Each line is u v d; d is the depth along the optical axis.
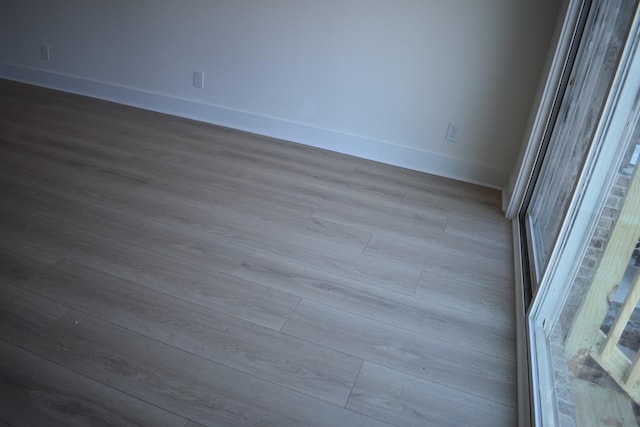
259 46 3.53
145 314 1.80
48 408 1.40
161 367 1.58
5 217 2.28
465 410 1.58
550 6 2.83
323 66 3.42
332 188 3.02
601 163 1.61
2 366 1.52
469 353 1.82
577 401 1.38
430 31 3.10
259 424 1.43
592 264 1.54
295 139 3.69
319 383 1.60
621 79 1.54
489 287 2.24
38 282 1.89
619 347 1.18
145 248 2.19
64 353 1.59
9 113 3.57
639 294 1.11
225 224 2.46
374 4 3.15
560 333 1.70
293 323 1.85
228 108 3.80
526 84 3.03
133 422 1.39
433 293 2.14
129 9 3.78
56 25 4.07
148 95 4.00
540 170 2.70
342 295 2.04
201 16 3.60
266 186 2.93
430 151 3.39
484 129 3.22
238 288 2.00
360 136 3.51
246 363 1.64
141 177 2.84
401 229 2.64
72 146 3.14
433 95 3.25
